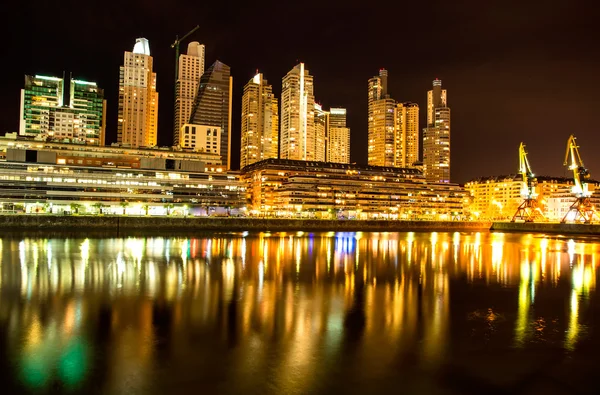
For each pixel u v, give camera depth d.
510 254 93.31
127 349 29.19
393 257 84.81
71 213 172.50
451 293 48.75
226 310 39.59
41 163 178.75
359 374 25.83
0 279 53.88
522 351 29.88
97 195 187.62
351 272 63.75
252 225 183.38
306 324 35.41
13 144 197.50
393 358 28.30
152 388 23.70
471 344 31.12
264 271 63.56
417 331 33.97
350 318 37.47
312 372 25.95
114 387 23.77
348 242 125.38
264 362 27.31
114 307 40.09
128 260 73.69
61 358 27.55
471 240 144.50
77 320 35.72
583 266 72.88
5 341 30.55
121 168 192.75
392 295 47.28
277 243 116.06
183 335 32.22
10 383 24.12
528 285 54.25
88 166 187.00
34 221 141.75
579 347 30.73
